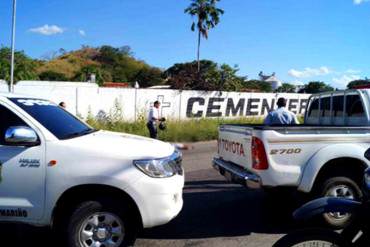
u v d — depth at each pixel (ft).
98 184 15.62
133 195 15.67
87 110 64.95
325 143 19.67
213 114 79.77
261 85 201.05
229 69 96.27
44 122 16.46
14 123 16.15
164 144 18.24
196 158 43.96
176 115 74.49
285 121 29.17
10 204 15.72
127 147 16.39
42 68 325.62
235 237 19.22
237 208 24.16
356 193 20.25
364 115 22.77
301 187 19.42
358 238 12.34
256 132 19.43
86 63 368.48
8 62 111.14
